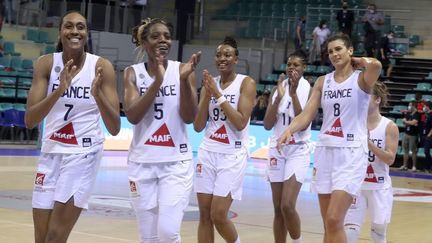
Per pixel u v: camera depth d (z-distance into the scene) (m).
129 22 23.98
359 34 24.23
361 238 8.40
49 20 23.52
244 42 24.94
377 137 6.39
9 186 11.50
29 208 9.31
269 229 8.80
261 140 19.75
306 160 7.05
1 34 22.73
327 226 5.61
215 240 7.80
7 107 20.16
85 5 23.12
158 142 5.19
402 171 19.52
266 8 25.94
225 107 6.06
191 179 5.29
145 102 5.06
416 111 19.39
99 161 5.03
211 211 6.24
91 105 4.92
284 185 7.00
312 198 12.27
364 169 5.66
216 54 6.35
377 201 6.42
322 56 23.14
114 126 4.91
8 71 21.20
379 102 6.38
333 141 5.68
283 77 7.33
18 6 23.20
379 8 26.05
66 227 4.91
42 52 23.25
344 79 5.69
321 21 23.42
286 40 24.33
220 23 25.23
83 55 4.96
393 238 8.77
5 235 7.44
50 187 4.94
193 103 5.19
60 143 4.90
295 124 5.81
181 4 25.11
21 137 20.47
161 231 5.11
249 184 13.93
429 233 9.31
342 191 5.58
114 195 11.09
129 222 8.66
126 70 5.34
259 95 22.70
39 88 4.91
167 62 5.28
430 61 23.97
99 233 7.89
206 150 6.32
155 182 5.23
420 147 20.12
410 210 11.62
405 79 23.17
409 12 25.34
